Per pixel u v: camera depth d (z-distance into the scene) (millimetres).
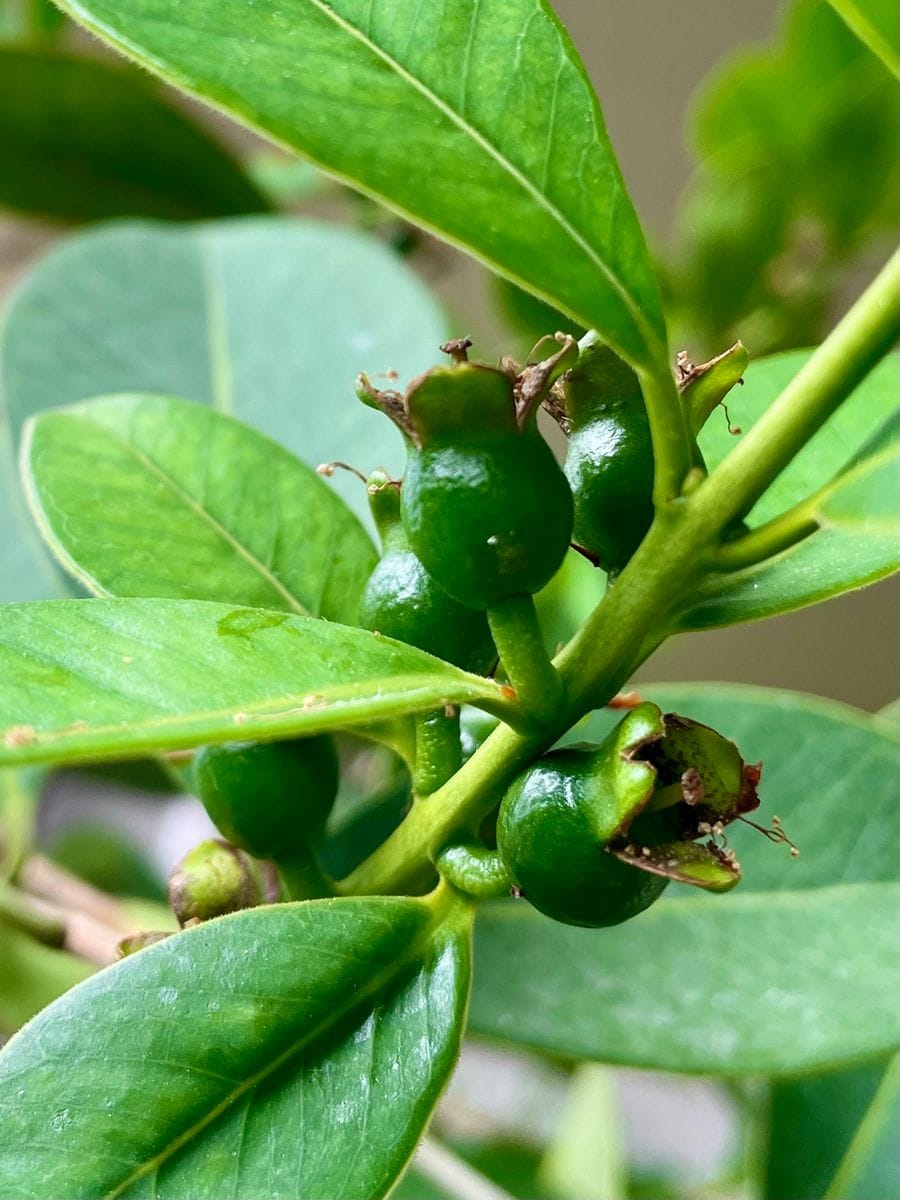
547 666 142
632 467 147
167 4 137
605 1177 342
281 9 140
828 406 139
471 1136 350
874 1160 237
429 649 153
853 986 216
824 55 372
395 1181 145
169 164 373
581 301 138
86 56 336
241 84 135
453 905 155
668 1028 214
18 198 382
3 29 401
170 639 137
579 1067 362
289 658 139
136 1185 144
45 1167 144
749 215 393
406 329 270
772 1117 246
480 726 164
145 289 277
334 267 278
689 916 222
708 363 146
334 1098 148
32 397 259
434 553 139
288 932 152
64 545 183
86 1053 147
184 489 192
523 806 141
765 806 229
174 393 267
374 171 136
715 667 542
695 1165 376
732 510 142
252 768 162
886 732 231
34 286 272
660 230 539
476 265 414
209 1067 148
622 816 136
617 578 148
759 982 217
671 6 526
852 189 390
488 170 140
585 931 221
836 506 140
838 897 223
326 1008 151
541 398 138
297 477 196
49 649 134
